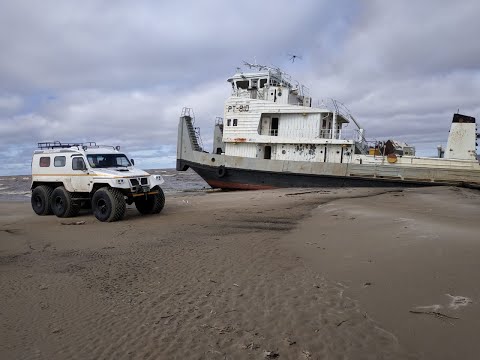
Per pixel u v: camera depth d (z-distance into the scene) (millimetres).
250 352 3045
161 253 6562
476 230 7082
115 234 8688
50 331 3648
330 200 14375
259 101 21625
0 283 5191
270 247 6664
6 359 3115
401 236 6730
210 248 6746
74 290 4816
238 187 22141
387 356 2842
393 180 18828
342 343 3090
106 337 3457
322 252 6102
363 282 4484
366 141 21875
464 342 2928
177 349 3162
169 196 20359
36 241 8219
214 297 4320
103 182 11031
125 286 4895
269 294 4309
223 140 22469
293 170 20500
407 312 3549
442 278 4336
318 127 20516
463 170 17828
